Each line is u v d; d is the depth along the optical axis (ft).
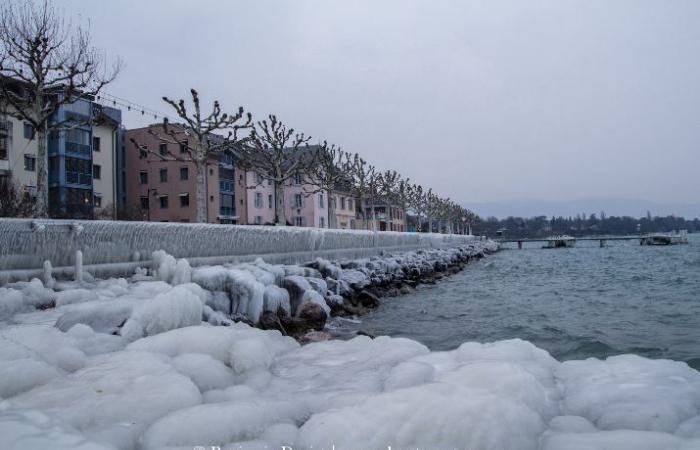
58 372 13.94
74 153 126.93
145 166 164.25
